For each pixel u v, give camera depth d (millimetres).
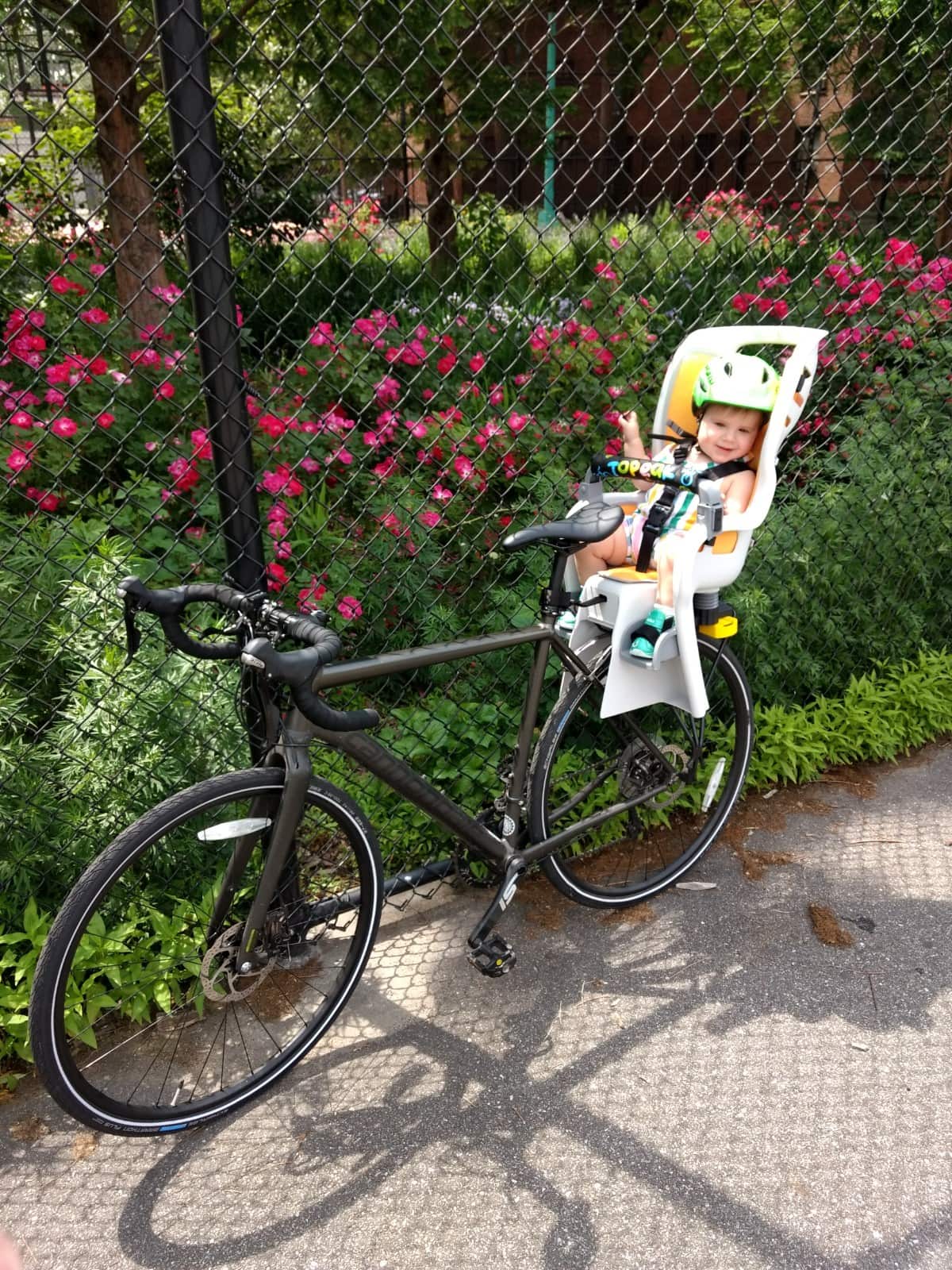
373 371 3885
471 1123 2012
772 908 2664
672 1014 2297
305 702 1661
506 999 2350
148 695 2377
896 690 3480
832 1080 2104
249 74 3541
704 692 2303
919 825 3043
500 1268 1718
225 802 1834
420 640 3115
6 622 2441
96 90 4098
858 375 3891
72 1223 1804
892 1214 1801
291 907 2283
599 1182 1876
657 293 4367
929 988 2373
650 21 3938
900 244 3475
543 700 2988
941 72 3291
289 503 3328
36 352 2844
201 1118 1988
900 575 3646
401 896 2693
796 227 3488
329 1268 1725
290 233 2576
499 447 3371
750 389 2207
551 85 2666
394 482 3322
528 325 3590
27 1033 2084
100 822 2271
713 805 2947
